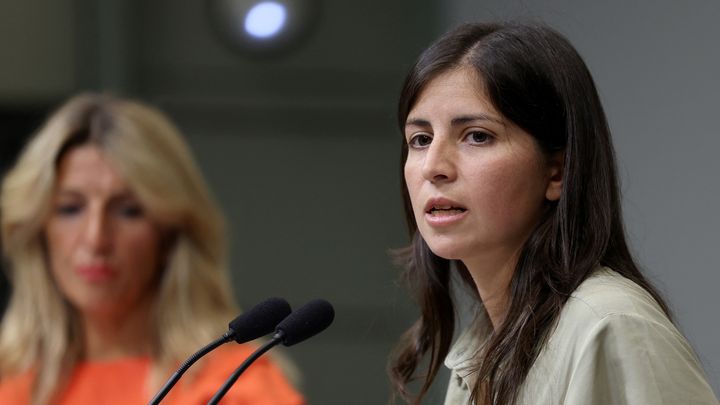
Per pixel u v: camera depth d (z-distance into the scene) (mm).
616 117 12398
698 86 11906
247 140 16516
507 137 5500
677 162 12000
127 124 9773
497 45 5590
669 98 12109
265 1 16328
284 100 16484
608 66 12453
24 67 16328
